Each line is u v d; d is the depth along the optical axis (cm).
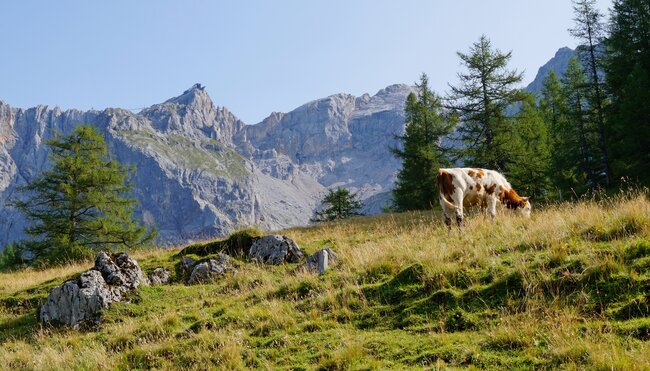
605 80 3828
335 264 1216
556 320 679
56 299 1312
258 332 905
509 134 3666
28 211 3073
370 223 2845
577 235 954
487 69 3634
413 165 4569
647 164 3247
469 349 657
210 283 1527
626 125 3244
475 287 841
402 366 655
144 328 1049
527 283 796
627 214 948
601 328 637
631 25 3631
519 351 633
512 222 1297
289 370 724
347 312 895
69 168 3128
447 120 4050
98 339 1081
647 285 701
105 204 3209
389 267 1059
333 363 703
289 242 1703
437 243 1187
